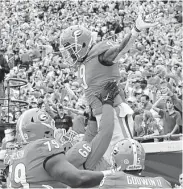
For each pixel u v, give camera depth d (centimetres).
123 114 853
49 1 3994
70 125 1588
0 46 3681
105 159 848
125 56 2678
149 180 674
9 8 4125
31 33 3656
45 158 668
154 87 2067
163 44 3044
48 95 2027
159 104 1645
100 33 3416
